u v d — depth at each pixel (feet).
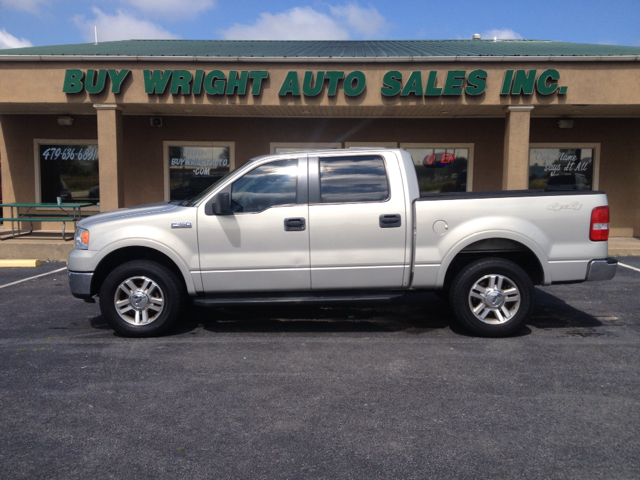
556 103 33.68
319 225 17.89
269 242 17.97
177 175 42.83
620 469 10.07
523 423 11.92
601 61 33.19
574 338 18.22
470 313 18.11
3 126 42.37
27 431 11.66
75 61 34.50
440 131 42.01
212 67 34.47
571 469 10.07
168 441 11.22
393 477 9.86
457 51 39.27
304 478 9.84
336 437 11.35
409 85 33.78
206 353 16.83
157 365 15.72
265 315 21.61
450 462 10.35
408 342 17.90
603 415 12.28
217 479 9.83
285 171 18.29
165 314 18.33
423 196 18.58
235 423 12.01
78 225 18.94
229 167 42.75
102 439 11.30
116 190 35.29
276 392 13.70
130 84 34.55
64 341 18.15
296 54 37.55
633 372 14.96
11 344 17.81
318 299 18.08
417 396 13.41
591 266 17.95
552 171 42.01
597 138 41.45
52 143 42.73
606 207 18.06
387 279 18.16
